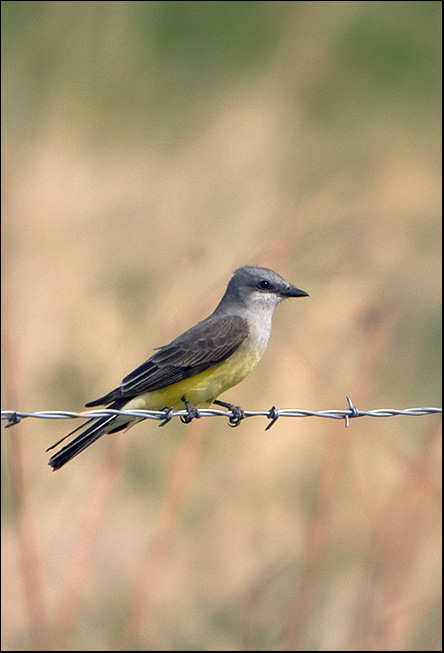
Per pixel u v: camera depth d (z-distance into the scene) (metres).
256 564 11.52
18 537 11.29
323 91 21.09
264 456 12.74
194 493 12.45
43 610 10.41
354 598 10.76
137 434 13.07
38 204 15.77
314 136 19.61
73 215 15.88
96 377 13.67
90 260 15.31
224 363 9.82
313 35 21.59
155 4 21.39
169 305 13.43
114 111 18.56
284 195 16.64
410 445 14.31
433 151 19.61
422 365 15.90
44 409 13.37
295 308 14.53
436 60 22.47
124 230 15.92
